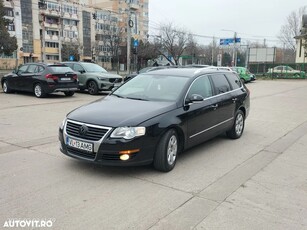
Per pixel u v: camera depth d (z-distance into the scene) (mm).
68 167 5289
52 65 14531
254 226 3596
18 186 4508
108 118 4891
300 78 39594
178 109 5457
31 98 14258
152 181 4797
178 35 61594
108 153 4688
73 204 4008
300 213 3924
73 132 4988
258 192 4520
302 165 5770
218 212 3891
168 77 6352
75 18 81188
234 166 5613
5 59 68688
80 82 16516
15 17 69250
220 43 60406
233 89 7469
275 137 7934
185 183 4766
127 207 3963
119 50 75188
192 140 5797
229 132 7496
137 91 6199
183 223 3617
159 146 5039
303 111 12523
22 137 7273
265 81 35031
